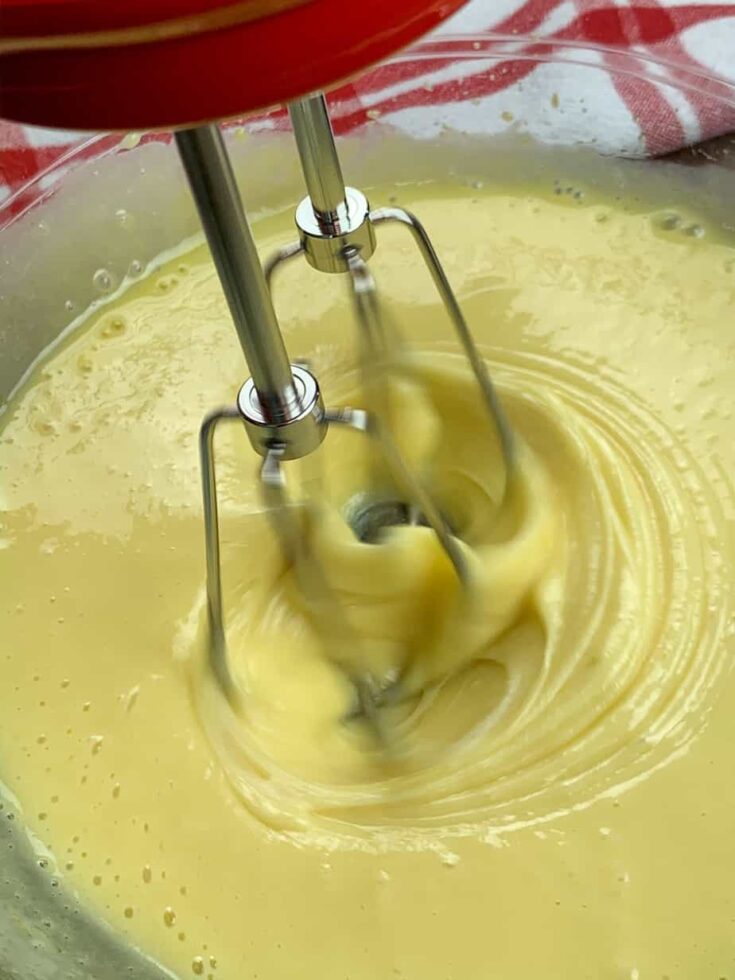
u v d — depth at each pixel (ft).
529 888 0.60
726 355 0.77
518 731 0.65
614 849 0.61
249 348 0.51
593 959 0.58
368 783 0.65
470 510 0.76
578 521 0.72
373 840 0.62
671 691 0.65
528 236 0.85
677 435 0.74
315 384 0.54
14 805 0.65
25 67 0.36
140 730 0.67
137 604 0.72
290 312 0.84
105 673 0.70
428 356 0.80
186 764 0.66
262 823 0.63
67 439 0.80
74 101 0.37
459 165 0.90
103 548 0.75
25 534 0.76
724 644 0.66
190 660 0.69
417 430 0.78
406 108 0.89
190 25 0.34
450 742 0.66
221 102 0.37
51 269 0.85
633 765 0.63
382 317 0.80
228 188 0.45
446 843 0.62
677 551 0.69
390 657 0.72
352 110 0.89
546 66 0.87
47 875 0.63
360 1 0.37
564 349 0.79
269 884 0.61
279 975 0.59
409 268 0.85
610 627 0.67
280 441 0.54
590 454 0.74
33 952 0.59
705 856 0.60
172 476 0.77
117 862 0.63
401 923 0.60
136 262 0.88
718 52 0.90
